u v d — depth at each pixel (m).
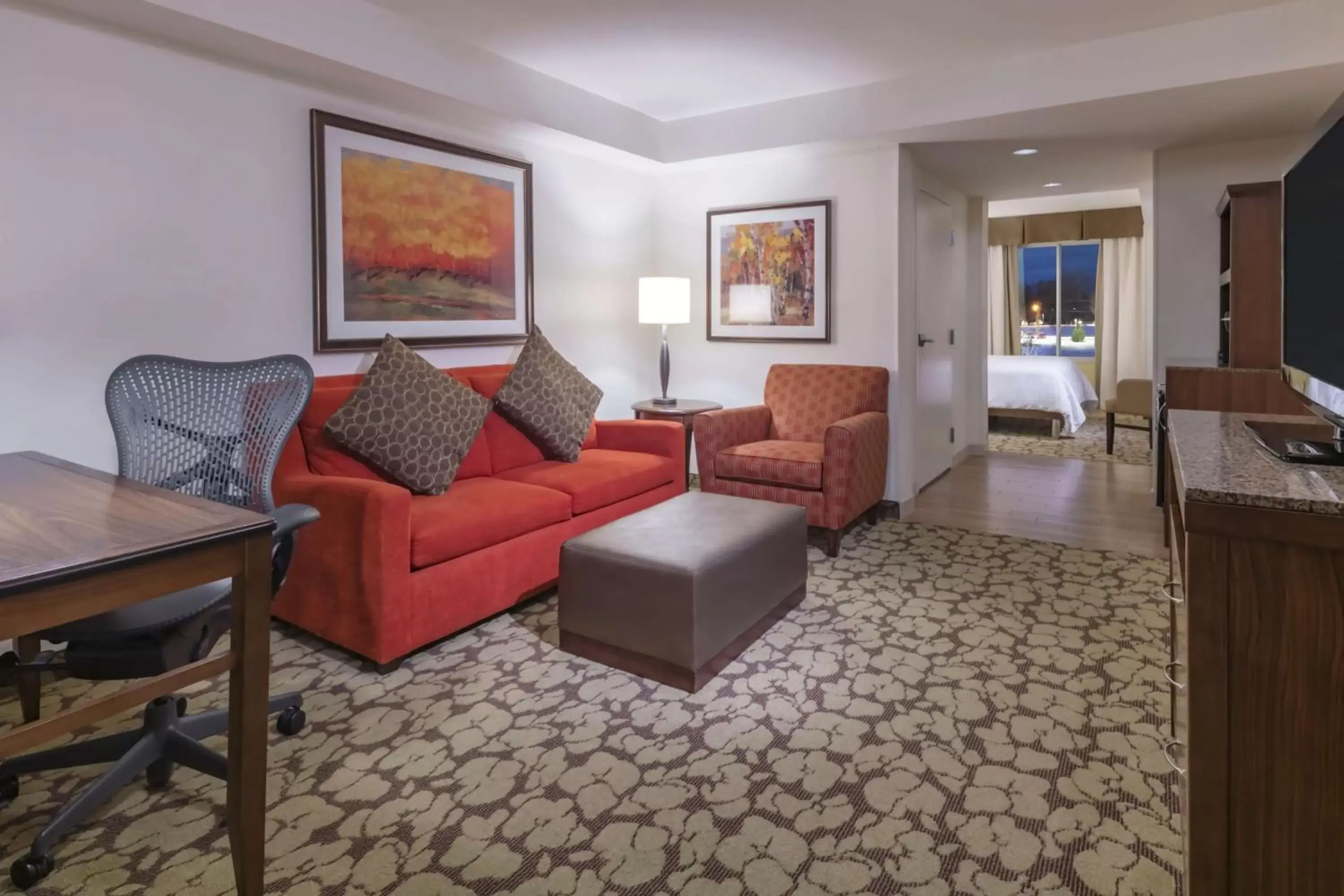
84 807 1.60
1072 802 1.74
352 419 2.81
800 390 4.42
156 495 1.57
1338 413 1.25
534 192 4.17
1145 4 3.02
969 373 6.18
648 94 4.08
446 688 2.32
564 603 2.55
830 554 3.63
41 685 2.34
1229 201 4.02
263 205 2.97
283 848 1.60
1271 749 1.10
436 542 2.49
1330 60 2.98
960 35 3.32
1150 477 5.39
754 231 4.75
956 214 5.68
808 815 1.71
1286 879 1.11
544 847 1.61
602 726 2.10
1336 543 1.03
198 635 1.71
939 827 1.66
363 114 3.33
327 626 2.50
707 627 2.31
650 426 3.85
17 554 1.17
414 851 1.60
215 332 2.84
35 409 2.41
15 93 2.33
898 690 2.29
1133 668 2.41
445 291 3.68
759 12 3.04
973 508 4.55
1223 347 4.38
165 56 2.67
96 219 2.52
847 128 4.03
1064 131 3.98
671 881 1.51
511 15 3.05
